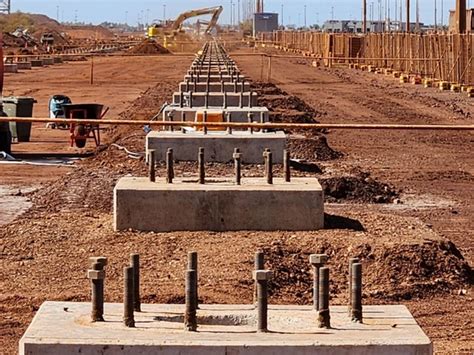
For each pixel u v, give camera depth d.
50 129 30.92
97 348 7.09
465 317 10.82
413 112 37.75
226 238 13.38
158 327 7.53
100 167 20.86
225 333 7.41
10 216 16.11
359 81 57.22
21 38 118.44
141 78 58.91
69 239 13.62
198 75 36.94
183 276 11.76
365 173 21.19
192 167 19.83
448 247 12.82
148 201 13.77
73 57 86.50
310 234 13.38
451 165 23.75
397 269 11.98
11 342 9.51
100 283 7.63
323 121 33.91
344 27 166.25
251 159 20.09
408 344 7.17
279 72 65.75
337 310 8.11
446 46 49.81
